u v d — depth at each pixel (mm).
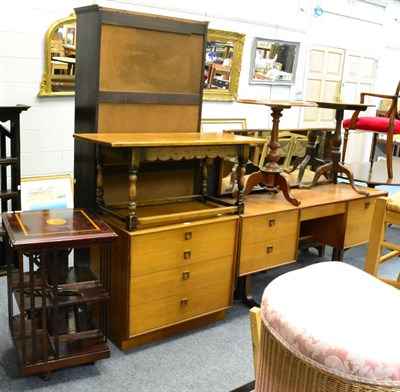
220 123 4922
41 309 2059
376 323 932
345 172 3564
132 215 2279
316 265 1202
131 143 2186
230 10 4973
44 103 3865
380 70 7523
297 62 5902
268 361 993
